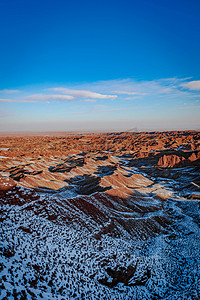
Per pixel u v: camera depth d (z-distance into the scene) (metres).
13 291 16.44
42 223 31.66
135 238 44.38
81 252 29.50
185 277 33.53
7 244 22.59
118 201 61.50
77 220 39.19
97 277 27.06
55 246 27.62
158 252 40.34
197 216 59.62
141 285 30.25
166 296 29.41
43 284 20.06
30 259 22.42
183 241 46.06
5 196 33.75
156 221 54.69
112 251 33.75
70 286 22.33
